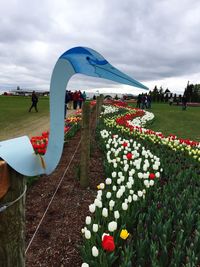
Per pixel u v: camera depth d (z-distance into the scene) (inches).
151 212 151.0
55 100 47.2
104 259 105.0
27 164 52.4
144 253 118.0
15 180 59.3
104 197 173.2
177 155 313.6
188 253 111.9
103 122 565.6
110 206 143.8
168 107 1722.4
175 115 1051.3
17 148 53.4
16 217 61.9
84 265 95.7
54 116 48.3
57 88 46.3
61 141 48.5
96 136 399.5
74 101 1045.2
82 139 206.2
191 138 518.6
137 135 413.7
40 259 130.0
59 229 154.5
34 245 140.6
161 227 130.6
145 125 679.1
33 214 171.8
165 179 235.9
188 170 239.0
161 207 158.2
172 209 160.1
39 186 217.8
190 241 131.3
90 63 40.2
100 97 449.1
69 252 134.5
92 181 226.8
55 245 140.2
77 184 220.2
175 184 200.2
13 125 616.7
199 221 139.4
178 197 181.3
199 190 186.9
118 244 127.0
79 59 41.7
